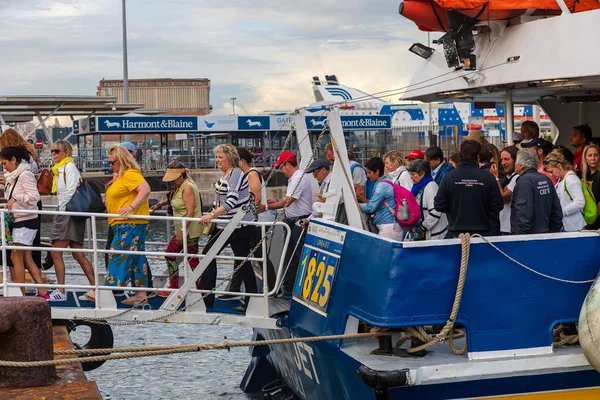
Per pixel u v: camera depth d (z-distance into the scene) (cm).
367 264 586
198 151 4309
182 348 603
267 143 4212
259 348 915
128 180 797
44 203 2883
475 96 976
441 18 839
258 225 779
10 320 590
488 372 559
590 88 878
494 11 791
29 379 597
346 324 611
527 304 579
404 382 540
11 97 2781
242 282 919
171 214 922
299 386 759
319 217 750
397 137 4041
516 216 644
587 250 589
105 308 754
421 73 947
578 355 575
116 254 773
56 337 759
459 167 641
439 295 563
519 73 789
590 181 764
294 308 707
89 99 2917
